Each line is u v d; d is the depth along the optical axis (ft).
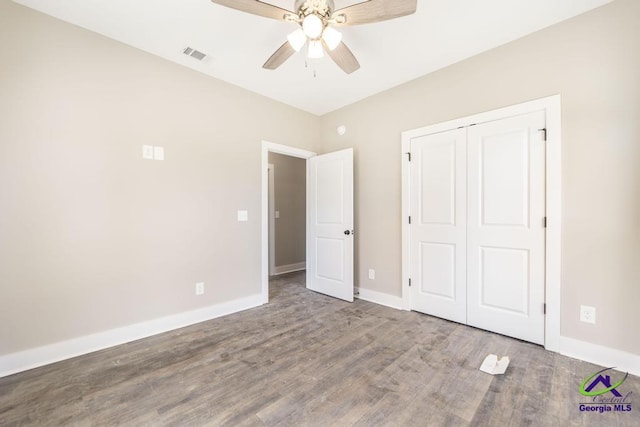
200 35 7.36
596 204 6.46
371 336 7.93
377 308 10.28
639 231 5.98
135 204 7.82
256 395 5.42
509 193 7.70
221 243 9.66
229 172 9.87
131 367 6.40
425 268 9.52
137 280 7.86
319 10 5.38
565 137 6.82
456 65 8.68
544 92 7.12
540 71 7.18
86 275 7.07
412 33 7.25
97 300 7.23
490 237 8.06
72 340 6.87
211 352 7.09
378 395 5.40
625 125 6.11
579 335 6.68
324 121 12.94
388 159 10.49
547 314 7.09
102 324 7.30
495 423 4.67
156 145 8.21
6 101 6.08
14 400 5.28
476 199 8.32
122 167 7.61
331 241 11.86
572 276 6.76
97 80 7.22
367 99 11.14
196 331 8.36
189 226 8.89
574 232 6.72
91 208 7.13
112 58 7.45
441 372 6.14
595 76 6.43
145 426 4.65
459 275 8.72
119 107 7.56
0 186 6.02
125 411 4.99
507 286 7.79
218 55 8.27
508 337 7.76
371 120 11.02
